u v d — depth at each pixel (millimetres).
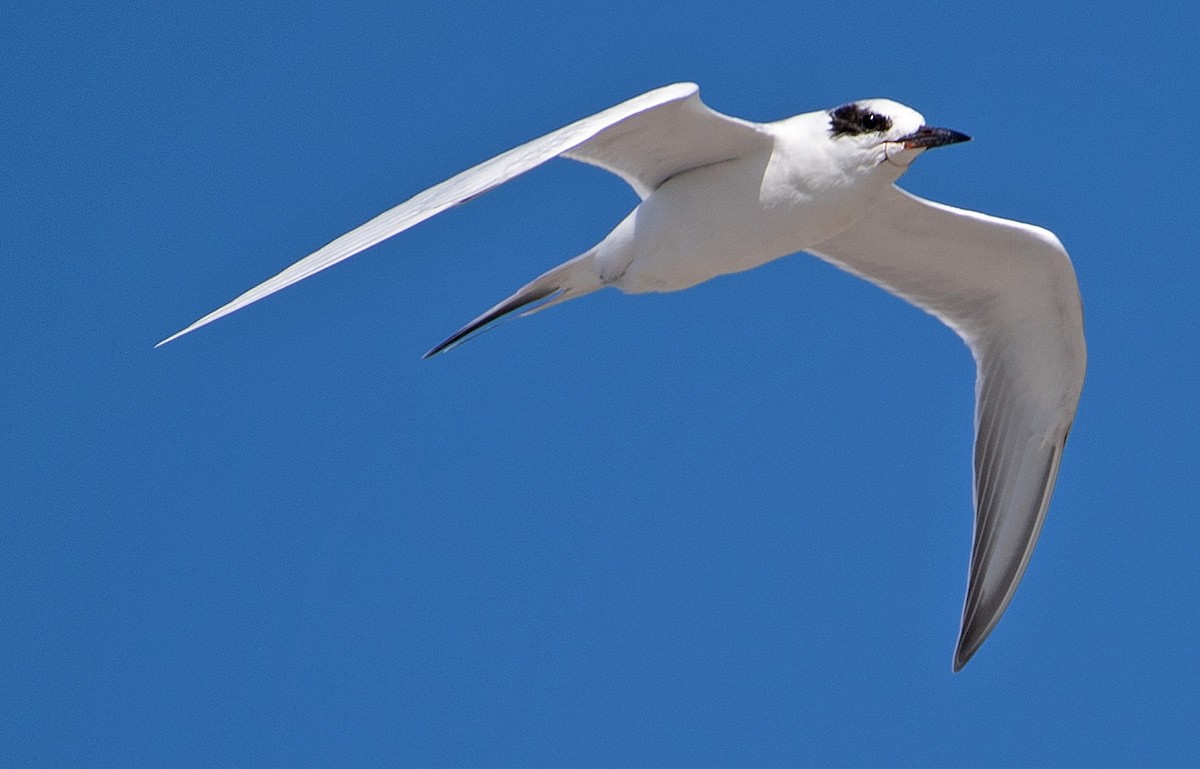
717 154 12359
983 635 14398
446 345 13195
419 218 10148
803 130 12250
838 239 13945
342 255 10094
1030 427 14406
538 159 10359
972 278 14008
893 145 12086
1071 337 13969
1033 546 14469
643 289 12953
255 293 9977
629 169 12633
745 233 12469
